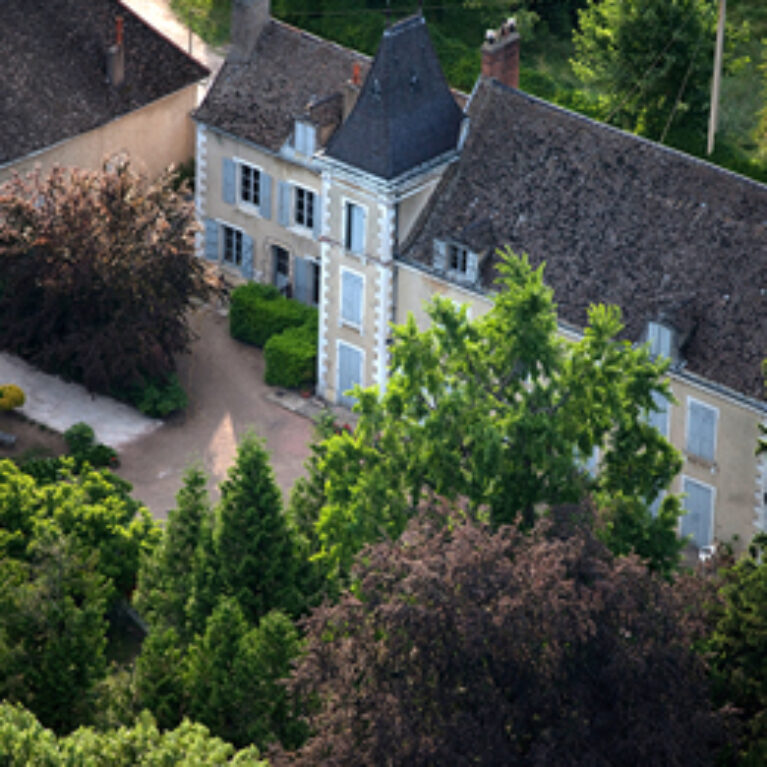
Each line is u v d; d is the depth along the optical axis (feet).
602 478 458.91
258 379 629.10
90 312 601.62
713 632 412.16
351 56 634.43
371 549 402.72
